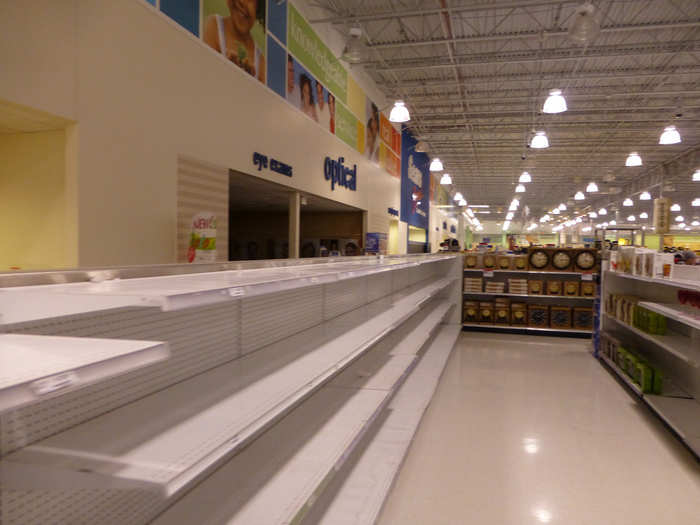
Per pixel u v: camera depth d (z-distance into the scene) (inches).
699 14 323.0
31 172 153.0
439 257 269.1
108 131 154.5
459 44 382.6
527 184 1058.1
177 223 187.0
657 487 119.0
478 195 1321.4
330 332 119.0
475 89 483.2
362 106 432.5
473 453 136.9
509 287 330.6
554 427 158.1
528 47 384.8
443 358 231.6
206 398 66.4
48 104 134.3
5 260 157.1
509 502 110.7
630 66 414.0
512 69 431.8
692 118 509.4
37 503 47.4
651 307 172.4
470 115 554.9
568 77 402.3
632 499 113.1
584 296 318.7
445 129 617.3
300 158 302.0
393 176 554.9
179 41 185.9
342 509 92.3
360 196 433.1
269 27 257.8
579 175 916.0
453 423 160.4
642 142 643.5
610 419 166.2
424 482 119.4
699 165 674.8
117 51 156.9
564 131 587.5
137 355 32.5
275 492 66.2
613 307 237.9
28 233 154.3
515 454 136.7
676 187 936.3
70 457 46.2
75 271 64.7
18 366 27.7
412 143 649.0
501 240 1857.8
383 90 492.4
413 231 676.7
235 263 99.9
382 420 142.2
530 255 326.3
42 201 151.9
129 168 163.3
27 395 24.4
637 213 1302.9
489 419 164.6
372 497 97.0
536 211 1681.8
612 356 228.5
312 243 497.4
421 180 716.0
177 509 62.3
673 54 381.4
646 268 181.6
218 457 47.7
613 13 323.3
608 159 761.0
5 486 40.5
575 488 117.8
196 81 196.1
